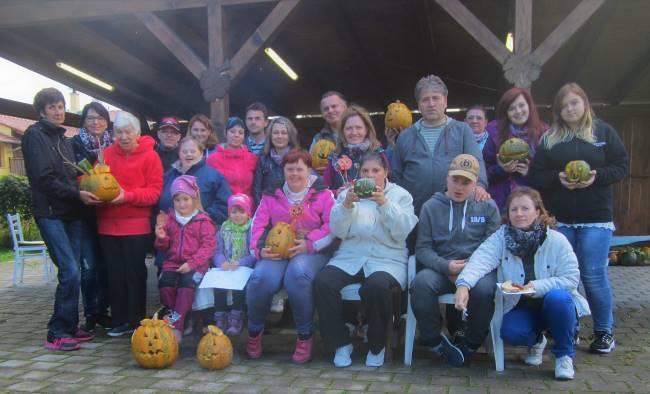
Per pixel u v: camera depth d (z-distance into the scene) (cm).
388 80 1097
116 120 452
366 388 338
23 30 765
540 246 363
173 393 336
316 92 1153
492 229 387
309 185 426
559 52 884
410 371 371
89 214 473
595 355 401
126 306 471
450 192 384
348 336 389
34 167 421
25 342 461
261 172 489
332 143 487
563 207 406
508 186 450
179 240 437
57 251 436
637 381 345
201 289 436
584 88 1067
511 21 552
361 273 393
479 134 535
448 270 371
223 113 596
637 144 1101
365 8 729
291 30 806
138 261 465
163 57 944
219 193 473
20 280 797
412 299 373
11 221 794
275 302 502
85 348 438
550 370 369
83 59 905
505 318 367
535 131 432
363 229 395
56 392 340
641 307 582
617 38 809
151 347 380
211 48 596
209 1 596
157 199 467
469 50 887
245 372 375
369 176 388
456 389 334
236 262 431
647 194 1099
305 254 404
